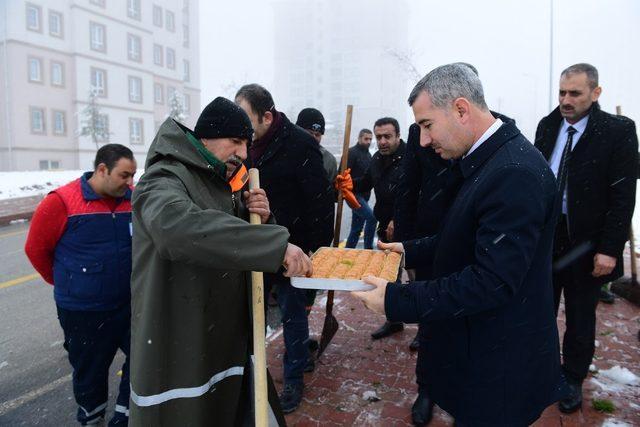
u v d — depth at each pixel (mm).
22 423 2863
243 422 1880
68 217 2426
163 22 40281
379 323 4016
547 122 2898
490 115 1576
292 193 2814
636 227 7844
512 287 1413
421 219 2836
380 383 3012
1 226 10211
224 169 1697
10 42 29172
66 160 32531
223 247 1396
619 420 2566
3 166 30156
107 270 2449
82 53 32625
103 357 2531
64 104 32219
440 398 1710
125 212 2531
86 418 2568
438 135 1576
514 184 1422
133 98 36812
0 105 29734
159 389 1555
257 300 1702
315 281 1637
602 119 2531
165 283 1533
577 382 2703
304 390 2924
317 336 3729
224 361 1732
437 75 1562
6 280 5984
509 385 1578
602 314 4090
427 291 1501
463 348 1616
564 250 2689
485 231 1446
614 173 2498
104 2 33844
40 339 4133
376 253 2117
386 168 4242
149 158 1603
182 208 1393
